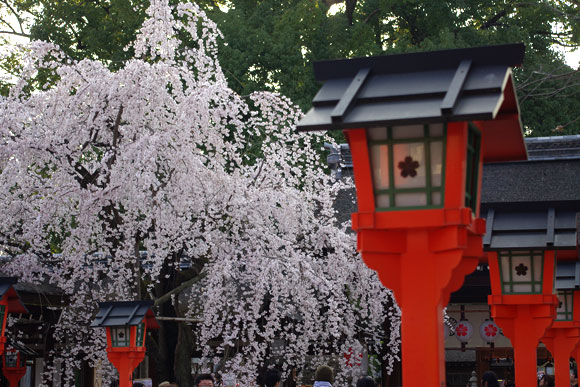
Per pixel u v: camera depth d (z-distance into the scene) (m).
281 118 10.45
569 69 18.78
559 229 6.43
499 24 22.48
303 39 18.81
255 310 9.68
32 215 9.80
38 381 12.38
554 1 20.77
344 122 3.30
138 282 10.01
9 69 15.03
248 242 9.98
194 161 9.31
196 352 13.01
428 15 20.47
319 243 10.68
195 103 9.16
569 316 8.42
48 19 18.59
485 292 14.16
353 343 10.82
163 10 9.83
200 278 10.07
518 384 6.54
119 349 7.67
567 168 14.92
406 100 3.42
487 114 3.11
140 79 9.09
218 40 17.27
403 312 3.62
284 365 10.45
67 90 9.48
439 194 3.58
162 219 9.16
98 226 9.64
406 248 3.64
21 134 9.26
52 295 11.33
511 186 15.05
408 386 3.56
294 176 10.93
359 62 3.73
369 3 21.69
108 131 9.80
